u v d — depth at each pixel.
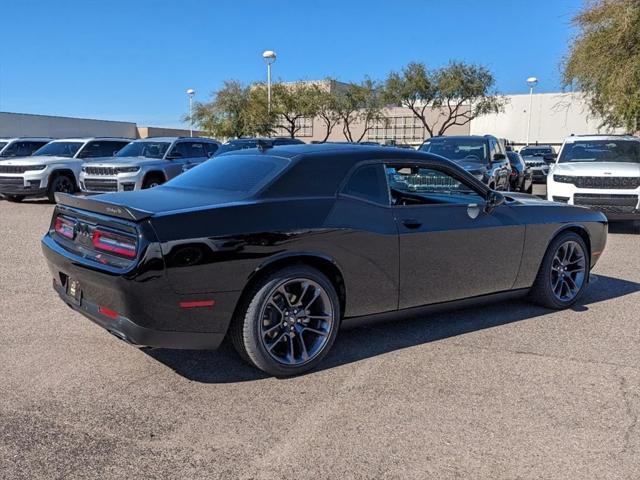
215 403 3.64
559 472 2.92
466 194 5.04
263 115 37.69
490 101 38.72
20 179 14.80
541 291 5.55
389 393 3.79
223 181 4.39
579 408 3.61
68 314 5.38
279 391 3.81
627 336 4.93
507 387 3.90
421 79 37.38
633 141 11.75
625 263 8.11
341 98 39.88
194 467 2.94
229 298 3.70
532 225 5.30
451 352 4.52
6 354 4.38
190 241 3.55
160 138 15.36
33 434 3.24
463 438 3.24
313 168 4.25
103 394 3.74
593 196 10.41
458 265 4.80
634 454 3.08
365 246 4.22
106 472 2.89
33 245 9.07
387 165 4.53
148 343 3.61
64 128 54.59
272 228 3.82
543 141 50.47
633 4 15.31
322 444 3.17
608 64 16.03
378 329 5.04
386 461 3.01
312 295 4.07
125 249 3.58
